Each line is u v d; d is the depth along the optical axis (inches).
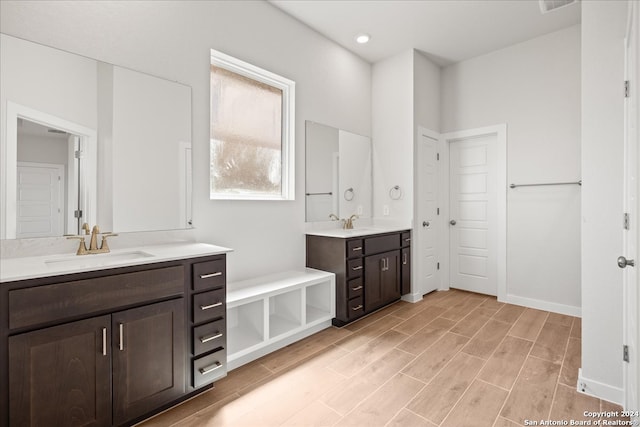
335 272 110.3
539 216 128.3
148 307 60.3
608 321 67.7
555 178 124.3
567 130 121.6
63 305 50.5
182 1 84.6
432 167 151.7
